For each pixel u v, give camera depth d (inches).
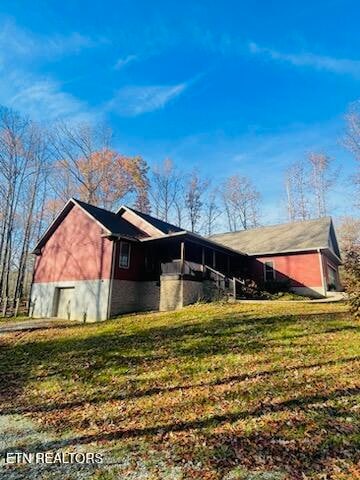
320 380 199.8
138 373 251.8
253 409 173.2
